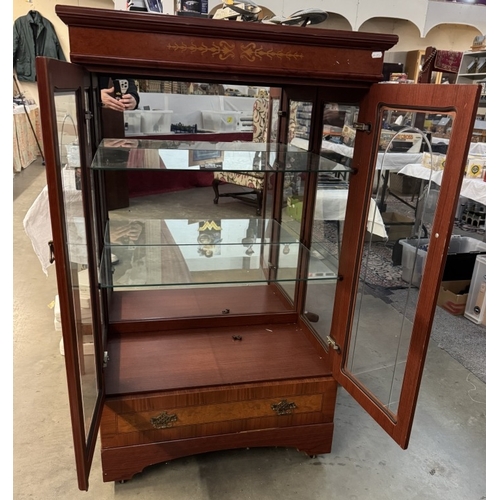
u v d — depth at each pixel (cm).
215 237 238
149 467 162
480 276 276
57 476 155
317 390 161
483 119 466
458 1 565
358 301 162
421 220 161
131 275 186
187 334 190
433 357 241
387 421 131
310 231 199
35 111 652
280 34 122
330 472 163
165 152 188
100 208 176
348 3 528
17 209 434
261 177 410
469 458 173
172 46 118
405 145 163
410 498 154
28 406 187
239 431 158
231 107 504
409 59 605
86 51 114
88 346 131
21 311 264
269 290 233
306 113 192
